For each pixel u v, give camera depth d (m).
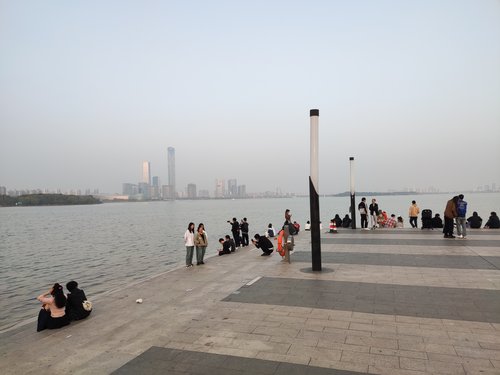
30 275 22.72
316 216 11.66
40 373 5.43
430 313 7.41
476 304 7.91
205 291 9.70
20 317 13.88
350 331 6.57
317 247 11.68
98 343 6.49
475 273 10.75
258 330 6.73
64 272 23.41
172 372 5.27
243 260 14.34
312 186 11.65
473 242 16.58
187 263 13.70
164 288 10.20
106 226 69.12
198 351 5.93
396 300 8.34
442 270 11.23
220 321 7.30
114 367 5.51
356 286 9.64
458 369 5.11
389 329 6.61
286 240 13.42
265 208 179.25
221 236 43.97
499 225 22.09
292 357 5.60
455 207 17.92
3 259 29.70
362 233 21.47
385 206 140.00
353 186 24.12
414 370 5.12
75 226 72.06
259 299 8.70
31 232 59.09
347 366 5.27
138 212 154.75
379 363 5.34
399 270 11.41
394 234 20.50
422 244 16.42
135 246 36.31
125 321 7.60
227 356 5.71
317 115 11.49
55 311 7.32
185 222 77.31
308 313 7.59
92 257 29.56
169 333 6.77
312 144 11.59
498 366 5.18
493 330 6.47
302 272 11.54
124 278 20.81
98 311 8.36
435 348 5.79
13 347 6.45
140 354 5.92
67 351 6.20
